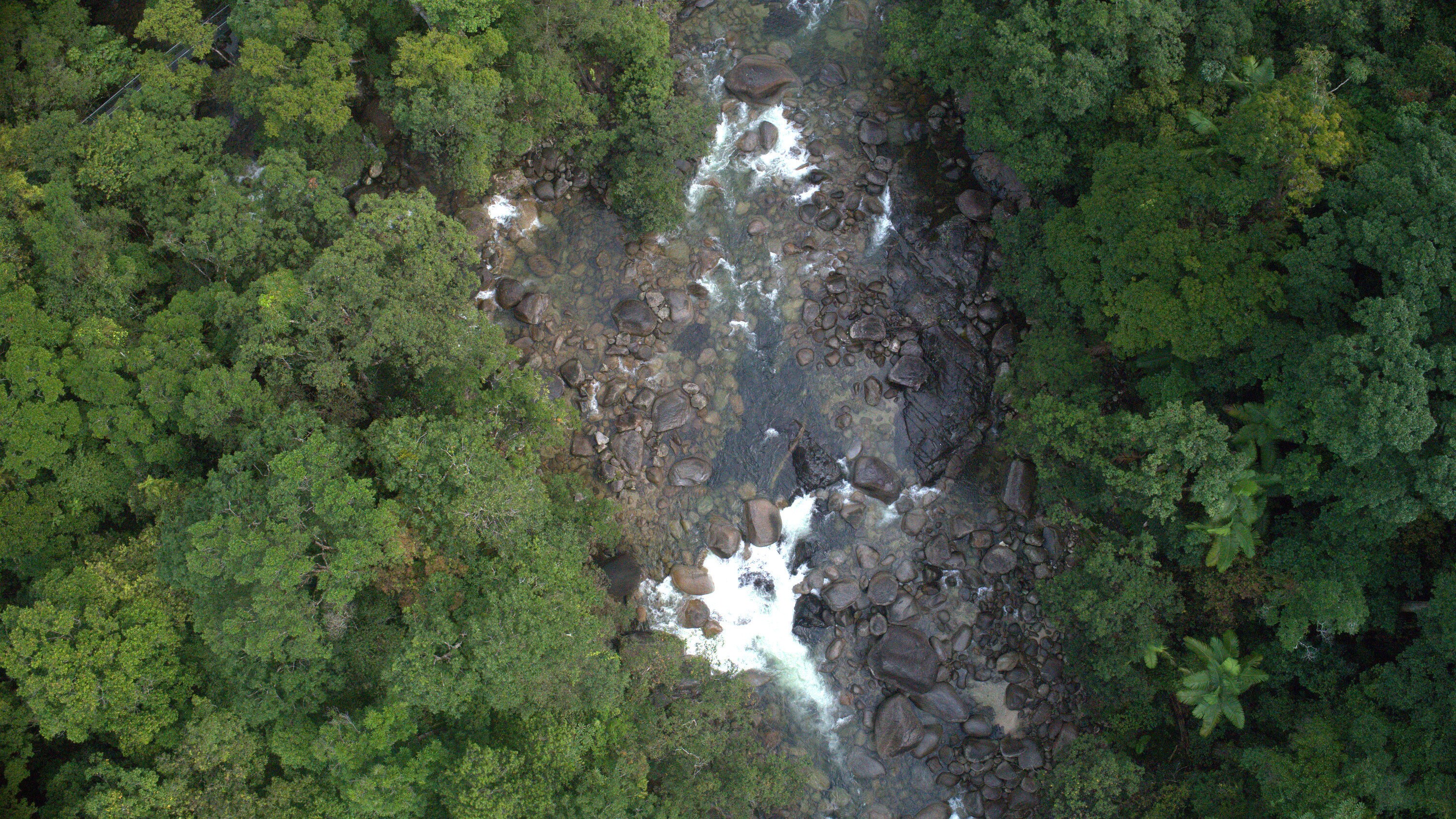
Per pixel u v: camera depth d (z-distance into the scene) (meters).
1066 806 29.48
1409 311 22.75
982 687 32.25
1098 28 27.38
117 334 26.03
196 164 28.80
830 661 32.28
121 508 27.42
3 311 25.72
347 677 25.69
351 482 23.80
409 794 23.23
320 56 28.98
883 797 31.66
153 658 24.11
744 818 28.62
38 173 28.77
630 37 31.97
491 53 30.11
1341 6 28.25
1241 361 26.28
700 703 29.64
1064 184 32.12
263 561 22.70
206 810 22.97
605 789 24.86
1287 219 26.11
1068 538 32.38
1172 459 26.97
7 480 26.28
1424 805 23.27
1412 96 27.19
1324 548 26.44
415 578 26.00
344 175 32.59
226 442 26.25
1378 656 27.62
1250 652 29.08
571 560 27.06
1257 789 27.44
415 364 27.14
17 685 25.69
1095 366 30.64
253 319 25.75
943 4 30.92
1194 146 28.05
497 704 23.83
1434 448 23.08
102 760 24.11
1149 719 30.25
